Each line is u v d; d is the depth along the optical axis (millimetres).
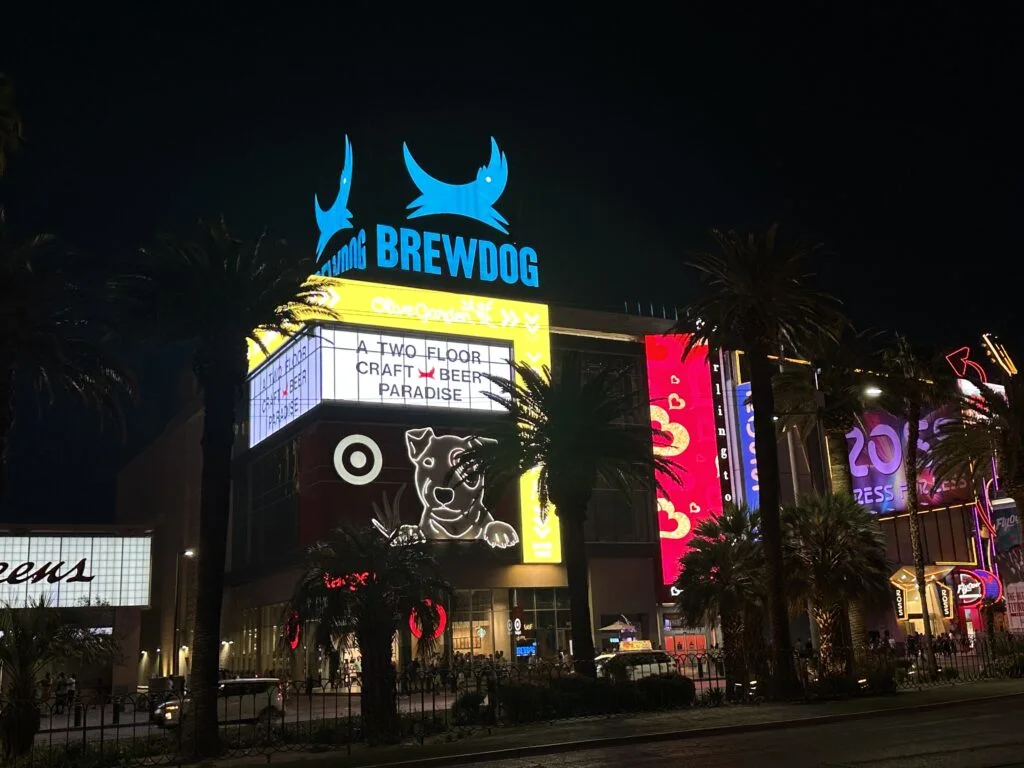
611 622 64688
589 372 69500
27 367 30297
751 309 34156
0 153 26328
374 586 26000
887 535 75125
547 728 24938
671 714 27141
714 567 35719
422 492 61250
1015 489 38938
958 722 22484
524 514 63906
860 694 30891
